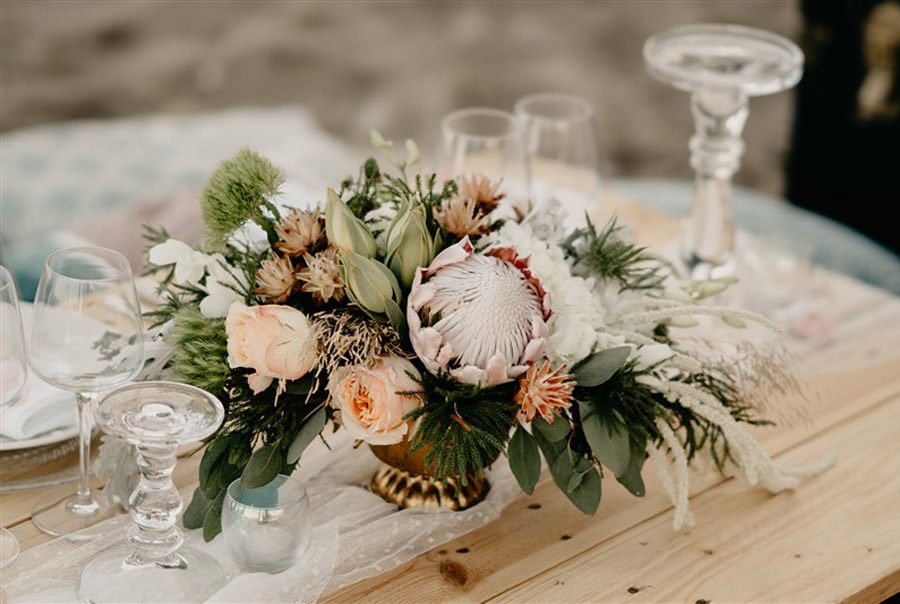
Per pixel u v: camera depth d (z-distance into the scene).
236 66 4.29
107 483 1.28
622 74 4.46
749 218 2.55
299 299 1.15
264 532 1.12
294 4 4.62
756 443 1.23
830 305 1.83
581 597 1.19
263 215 1.18
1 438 1.32
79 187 2.78
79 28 4.35
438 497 1.29
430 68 4.37
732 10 4.77
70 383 1.13
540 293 1.11
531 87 4.32
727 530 1.31
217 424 1.03
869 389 1.60
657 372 1.23
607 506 1.35
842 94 2.83
